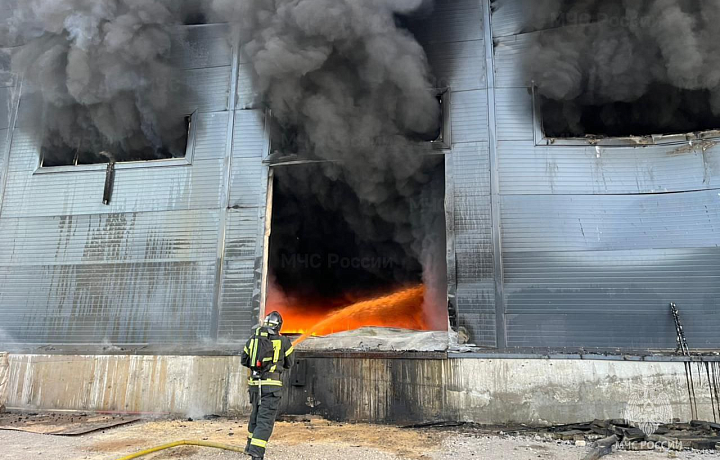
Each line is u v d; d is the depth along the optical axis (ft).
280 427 19.38
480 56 23.98
